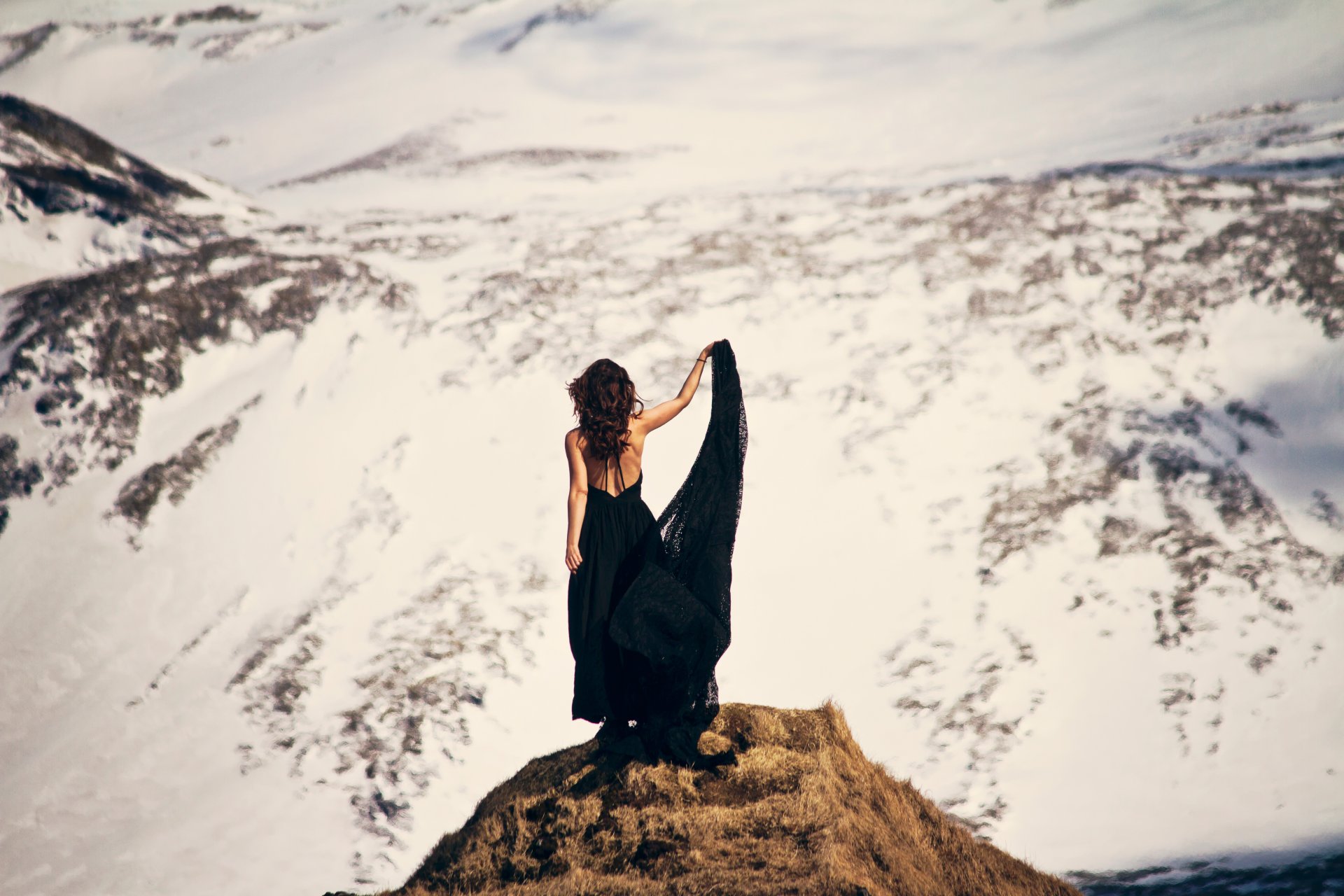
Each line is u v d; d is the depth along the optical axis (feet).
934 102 321.93
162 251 165.48
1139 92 289.53
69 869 78.23
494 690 94.38
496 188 260.83
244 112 404.16
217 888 75.87
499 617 103.40
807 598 106.01
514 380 136.15
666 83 373.20
